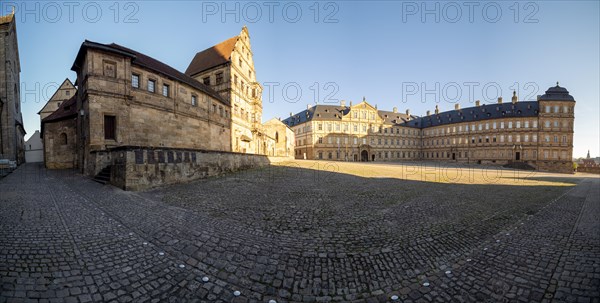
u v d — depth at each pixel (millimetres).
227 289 4195
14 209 8039
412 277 4691
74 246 5379
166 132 24594
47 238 5707
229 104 35562
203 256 5234
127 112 20750
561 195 14805
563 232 7309
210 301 3863
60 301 3650
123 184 12031
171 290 4078
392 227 7434
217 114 32719
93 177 16219
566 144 66812
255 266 4926
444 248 5988
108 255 5082
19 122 41250
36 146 55312
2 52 30594
